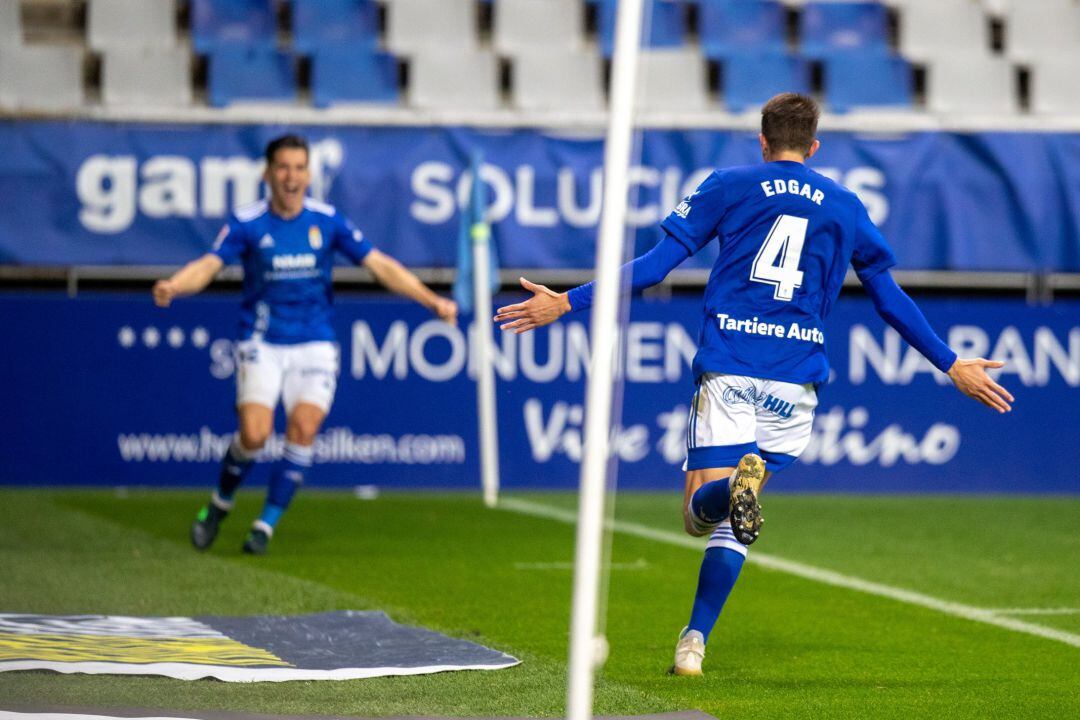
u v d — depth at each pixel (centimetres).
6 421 3862
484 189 4031
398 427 3962
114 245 3966
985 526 3366
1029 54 4894
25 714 1323
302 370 2723
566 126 4144
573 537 3081
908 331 1702
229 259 2645
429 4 4762
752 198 1658
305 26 4681
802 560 2777
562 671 1650
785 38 4934
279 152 2631
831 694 1582
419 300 2755
